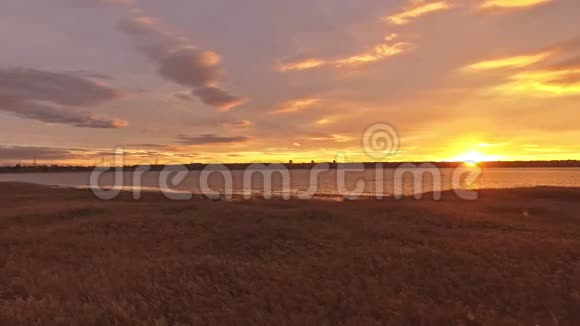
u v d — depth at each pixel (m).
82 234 19.39
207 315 7.84
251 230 19.23
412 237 17.25
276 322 7.40
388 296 8.91
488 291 9.23
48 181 148.00
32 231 20.61
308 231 19.38
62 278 10.41
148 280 10.14
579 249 13.39
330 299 8.64
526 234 17.86
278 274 10.95
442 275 10.42
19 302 8.20
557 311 7.79
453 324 7.32
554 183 104.31
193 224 22.56
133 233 19.64
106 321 7.35
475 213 27.14
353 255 13.26
